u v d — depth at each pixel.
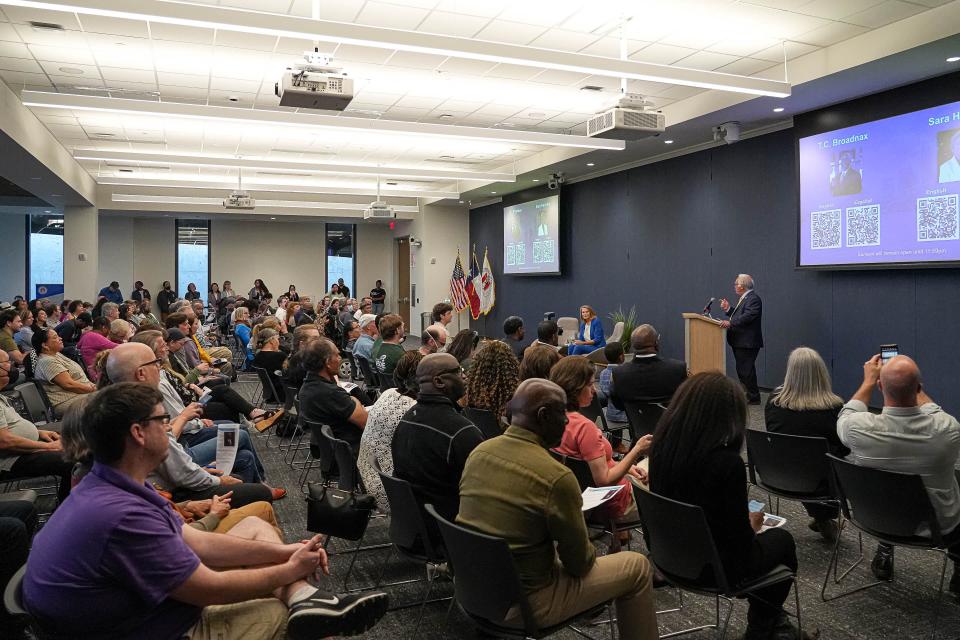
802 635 2.57
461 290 16.97
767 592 2.48
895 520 2.74
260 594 1.83
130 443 1.70
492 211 16.75
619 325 10.09
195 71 7.48
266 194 16.44
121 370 3.13
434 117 9.77
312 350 4.09
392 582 3.36
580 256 13.20
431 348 5.18
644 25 6.30
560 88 8.26
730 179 9.80
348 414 3.95
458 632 2.86
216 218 19.03
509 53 5.74
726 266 9.91
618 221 12.12
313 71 5.56
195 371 6.20
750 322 8.22
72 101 7.15
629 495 3.04
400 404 3.29
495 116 9.71
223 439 3.52
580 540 2.06
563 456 2.99
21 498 3.14
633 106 6.72
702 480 2.25
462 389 2.84
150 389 1.76
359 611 1.88
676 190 10.79
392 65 7.35
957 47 6.08
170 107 7.56
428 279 17.80
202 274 19.98
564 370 3.08
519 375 3.49
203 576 1.71
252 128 10.29
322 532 2.96
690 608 3.05
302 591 1.94
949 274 7.02
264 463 5.70
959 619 2.91
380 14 5.99
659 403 4.37
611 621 2.56
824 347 8.49
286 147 11.84
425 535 2.63
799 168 8.40
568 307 13.65
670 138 9.80
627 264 11.92
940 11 5.89
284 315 12.79
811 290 8.64
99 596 1.60
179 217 18.75
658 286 11.23
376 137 10.94
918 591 3.19
